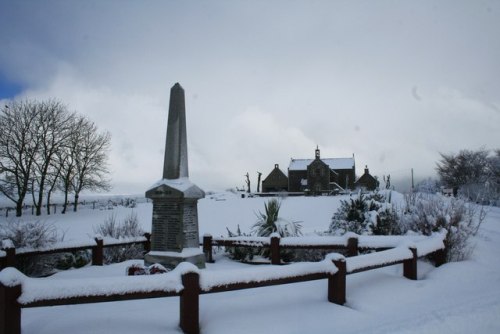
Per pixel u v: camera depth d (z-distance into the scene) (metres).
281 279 5.69
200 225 25.16
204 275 5.11
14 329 4.18
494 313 5.43
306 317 5.59
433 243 8.67
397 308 6.09
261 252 11.13
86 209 48.28
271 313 5.72
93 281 4.57
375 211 11.79
